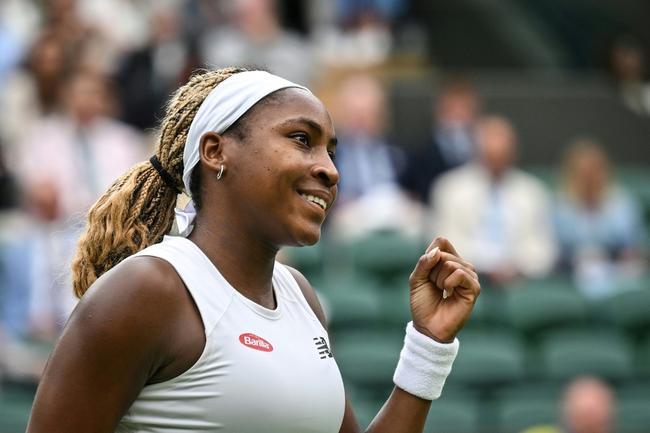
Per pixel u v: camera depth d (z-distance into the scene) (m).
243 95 6.48
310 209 6.39
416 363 6.91
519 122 30.02
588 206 22.92
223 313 6.28
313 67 28.00
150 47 24.80
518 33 34.16
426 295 6.98
